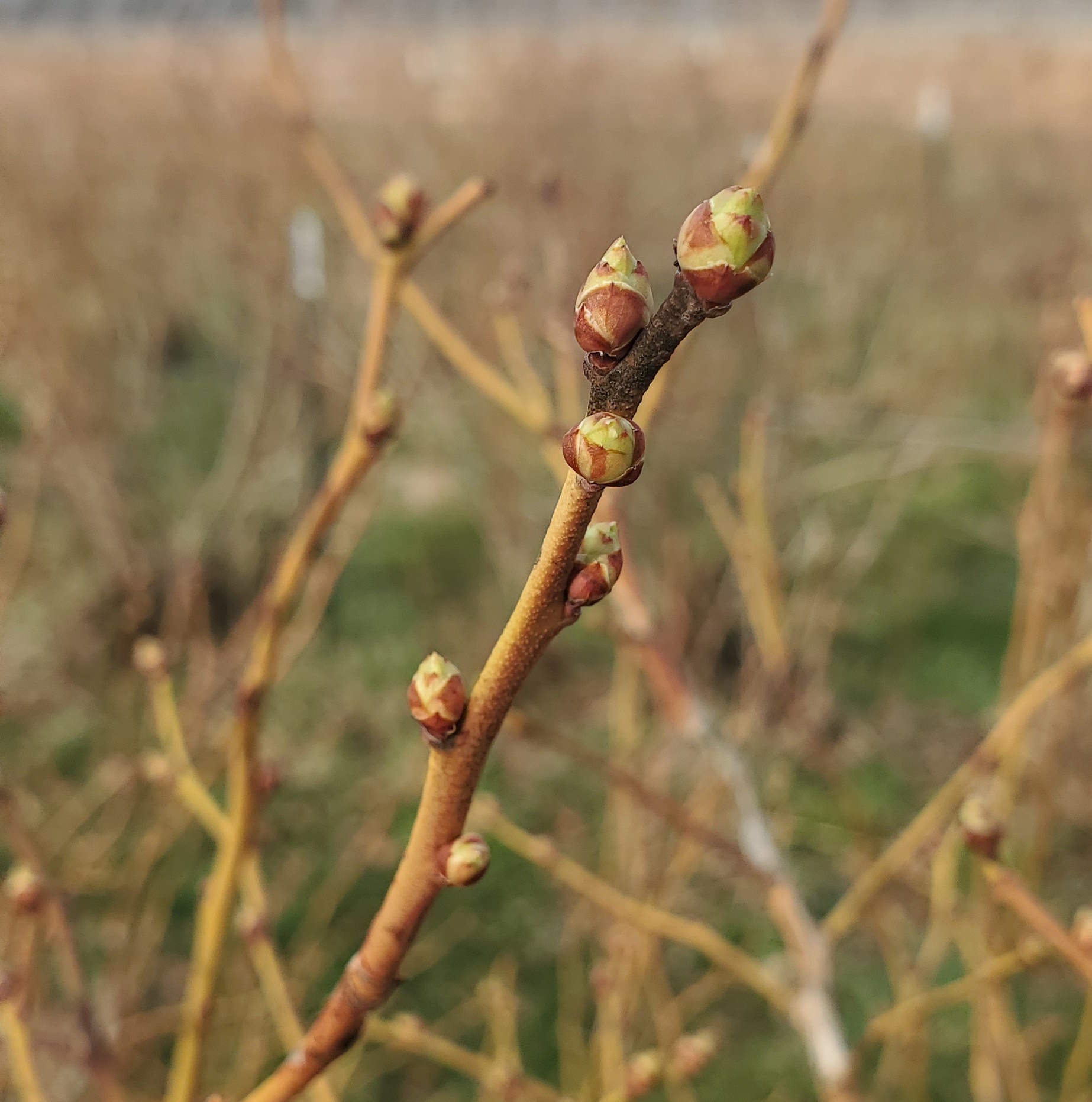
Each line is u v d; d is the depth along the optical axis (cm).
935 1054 231
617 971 156
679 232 32
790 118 102
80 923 236
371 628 395
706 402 353
